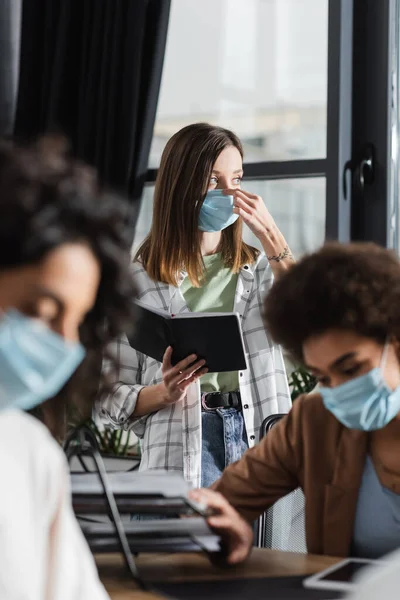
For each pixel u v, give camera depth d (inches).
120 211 35.0
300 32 127.3
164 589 48.4
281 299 49.7
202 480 89.3
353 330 48.0
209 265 98.0
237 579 50.7
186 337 83.8
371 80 124.2
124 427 93.0
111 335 42.0
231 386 92.7
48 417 50.9
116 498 50.9
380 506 54.6
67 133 135.5
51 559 35.2
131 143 129.0
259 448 61.4
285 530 70.0
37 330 32.9
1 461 32.5
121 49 130.0
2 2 137.5
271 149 129.4
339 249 50.0
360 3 124.7
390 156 123.6
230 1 132.6
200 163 95.0
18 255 31.2
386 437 54.1
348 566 52.1
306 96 127.0
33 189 32.2
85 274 32.9
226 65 133.2
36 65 139.5
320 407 58.6
